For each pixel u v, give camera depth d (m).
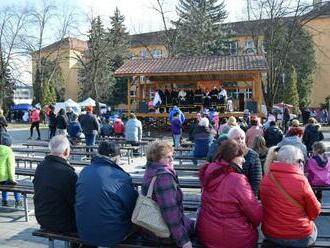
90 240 4.49
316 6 37.94
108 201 4.38
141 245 4.49
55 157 5.09
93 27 50.19
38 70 54.38
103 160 4.58
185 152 15.48
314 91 58.25
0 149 7.87
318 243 4.61
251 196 4.21
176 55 47.00
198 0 53.59
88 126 15.87
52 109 23.31
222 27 54.16
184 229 4.20
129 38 60.94
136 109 30.88
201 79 31.27
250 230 4.26
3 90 52.09
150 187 4.30
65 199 4.96
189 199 7.08
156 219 4.28
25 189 7.49
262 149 7.94
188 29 48.94
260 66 27.95
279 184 4.36
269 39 38.62
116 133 21.09
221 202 4.23
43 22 51.25
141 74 29.30
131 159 16.02
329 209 5.79
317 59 57.69
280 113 28.19
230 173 4.28
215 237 4.24
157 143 4.45
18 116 58.47
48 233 5.05
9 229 7.10
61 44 56.53
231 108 28.62
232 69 27.73
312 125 12.84
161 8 46.25
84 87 59.75
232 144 4.36
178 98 29.77
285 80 47.88
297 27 38.75
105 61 53.25
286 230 4.34
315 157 8.05
